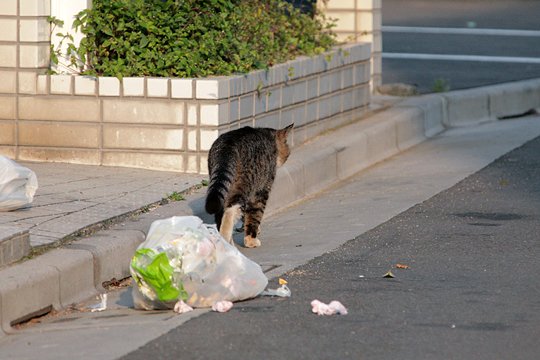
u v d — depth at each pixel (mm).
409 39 39344
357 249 14945
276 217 17828
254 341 10336
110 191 16250
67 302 12406
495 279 13094
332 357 9891
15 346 10617
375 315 11367
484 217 17000
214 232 11922
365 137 22219
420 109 25484
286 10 23734
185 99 17625
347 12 26516
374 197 19062
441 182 20078
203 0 18859
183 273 11469
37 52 18109
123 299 12680
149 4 18438
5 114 18359
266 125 19547
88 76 17922
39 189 16188
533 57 35094
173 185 16844
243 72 18797
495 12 46844
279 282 12883
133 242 13766
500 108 28641
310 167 19578
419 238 15594
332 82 22531
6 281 11469
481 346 10312
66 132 18188
